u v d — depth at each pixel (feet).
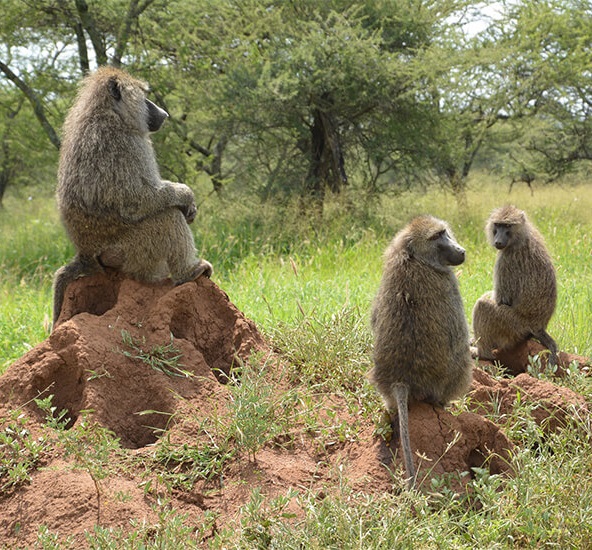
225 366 17.24
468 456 15.06
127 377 15.38
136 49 49.57
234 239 41.50
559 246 37.68
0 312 29.40
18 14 48.62
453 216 49.67
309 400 16.01
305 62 46.47
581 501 12.92
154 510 12.79
